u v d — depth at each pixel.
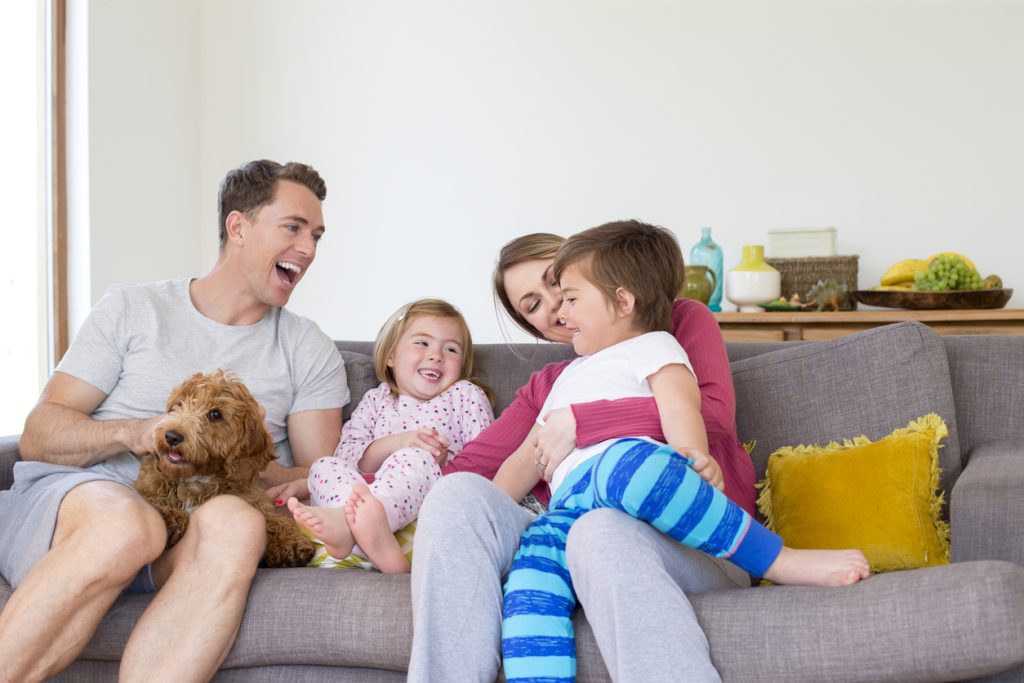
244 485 1.89
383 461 2.09
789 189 4.49
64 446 1.91
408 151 4.77
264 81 4.81
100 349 2.04
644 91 4.59
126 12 4.23
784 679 1.34
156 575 1.73
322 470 1.97
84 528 1.60
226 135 4.82
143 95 4.36
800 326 3.91
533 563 1.49
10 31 3.75
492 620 1.45
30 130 3.85
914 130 4.40
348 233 4.80
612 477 1.49
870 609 1.32
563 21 4.65
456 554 1.46
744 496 1.80
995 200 4.36
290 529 1.83
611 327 1.85
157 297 2.12
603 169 4.63
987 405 1.99
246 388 1.92
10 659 1.53
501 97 4.70
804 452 1.92
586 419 1.70
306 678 1.60
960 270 3.88
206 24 4.81
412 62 4.75
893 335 1.95
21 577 1.70
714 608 1.41
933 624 1.28
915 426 1.85
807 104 4.47
